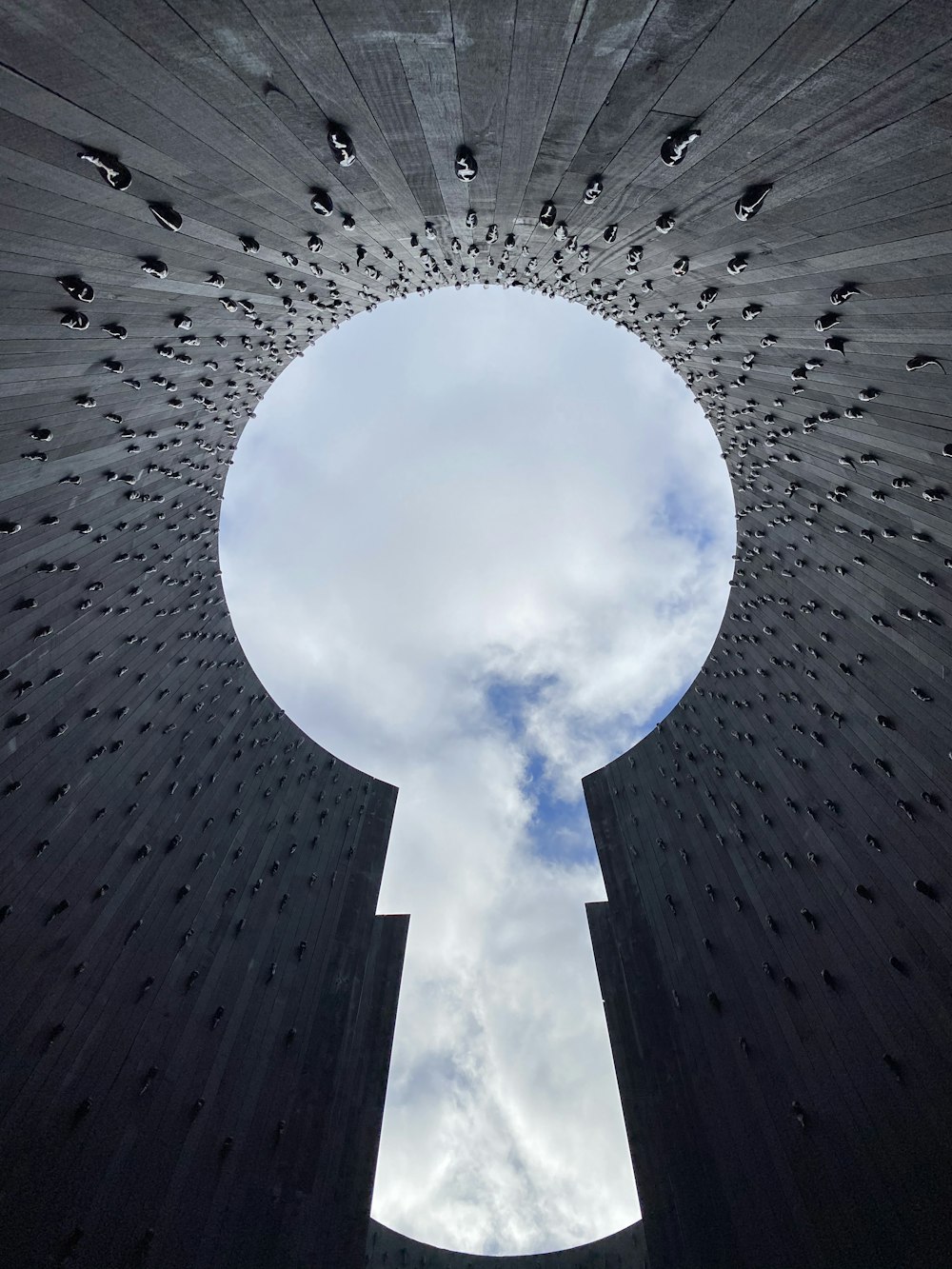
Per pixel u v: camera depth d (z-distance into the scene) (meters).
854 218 8.70
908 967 19.14
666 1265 23.36
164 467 22.88
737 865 29.23
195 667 30.89
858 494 19.67
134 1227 18.09
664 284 15.56
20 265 9.33
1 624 17.83
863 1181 18.12
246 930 28.44
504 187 12.04
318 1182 24.50
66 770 21.39
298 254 15.01
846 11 5.54
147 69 6.60
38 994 18.30
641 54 7.10
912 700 20.31
